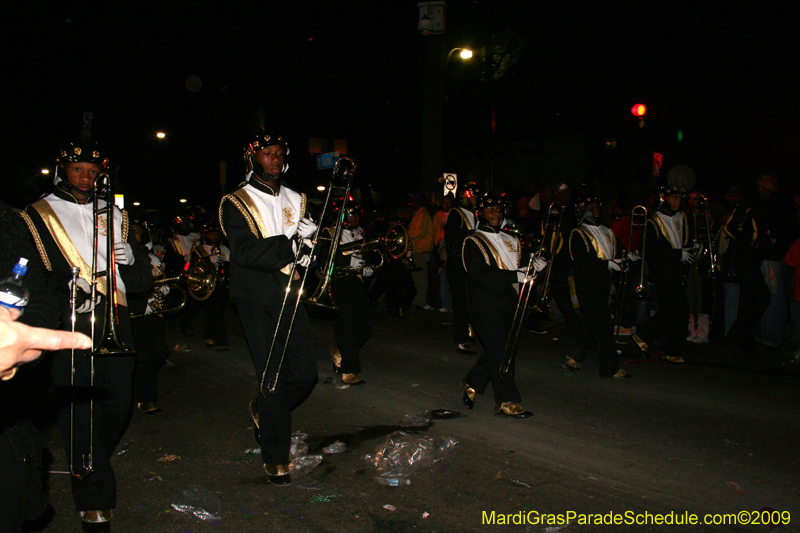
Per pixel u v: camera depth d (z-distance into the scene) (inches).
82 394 129.2
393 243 212.4
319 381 252.7
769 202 293.0
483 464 169.9
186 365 286.0
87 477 130.4
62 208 136.3
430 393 236.1
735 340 291.9
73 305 112.8
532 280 207.5
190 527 137.7
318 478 161.5
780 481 159.2
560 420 204.4
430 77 562.6
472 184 311.3
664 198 278.8
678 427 197.6
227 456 177.5
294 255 153.6
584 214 250.1
